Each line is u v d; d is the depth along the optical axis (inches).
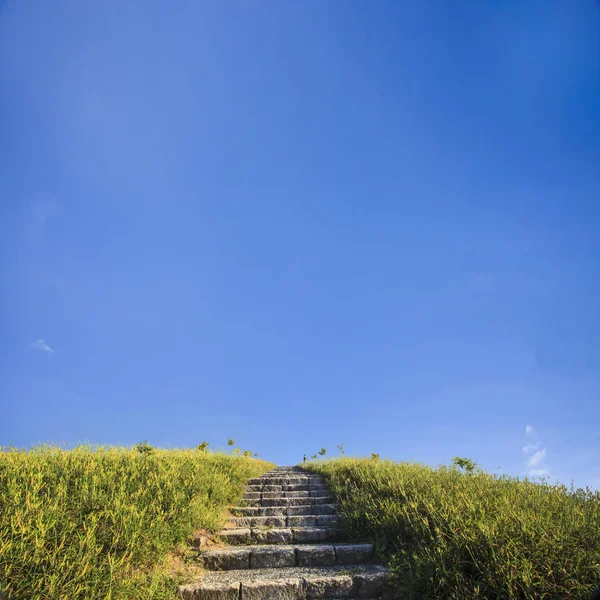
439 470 299.6
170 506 218.5
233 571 195.0
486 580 144.9
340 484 318.0
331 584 173.8
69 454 265.7
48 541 159.8
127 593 152.6
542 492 225.1
